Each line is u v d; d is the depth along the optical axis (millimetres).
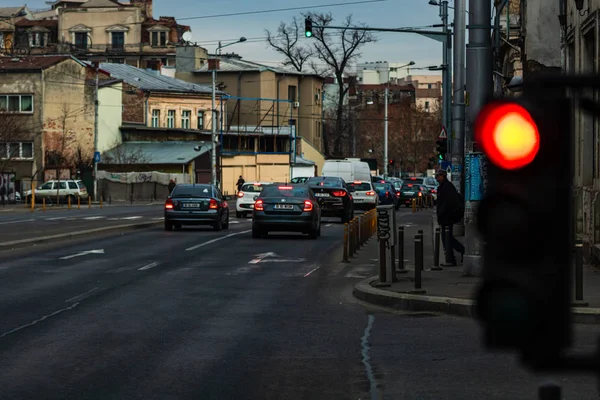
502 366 9016
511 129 2283
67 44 112625
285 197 28703
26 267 19438
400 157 125062
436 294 13969
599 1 18094
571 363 2387
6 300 14227
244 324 11992
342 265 20641
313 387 8062
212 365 9094
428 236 30797
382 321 12336
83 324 11867
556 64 28656
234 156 84188
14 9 131500
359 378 8469
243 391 7875
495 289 2336
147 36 114000
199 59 101312
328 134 124688
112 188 73188
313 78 102625
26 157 72312
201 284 16766
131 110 80812
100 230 30406
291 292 15727
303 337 10922
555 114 2297
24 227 33094
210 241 27359
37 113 72375
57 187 64188
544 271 2322
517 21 34094
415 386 8109
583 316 11648
